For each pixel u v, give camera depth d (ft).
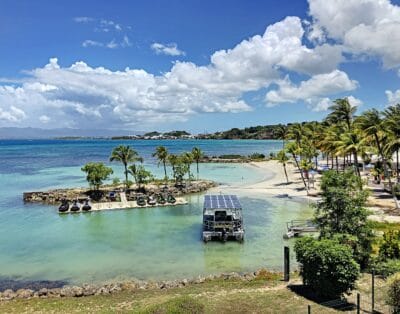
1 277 118.93
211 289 98.07
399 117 201.77
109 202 242.17
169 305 76.13
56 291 103.81
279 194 265.13
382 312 77.61
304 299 85.56
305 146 315.37
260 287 97.50
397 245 103.76
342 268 82.12
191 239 158.81
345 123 277.03
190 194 275.18
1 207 235.20
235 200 181.47
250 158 574.56
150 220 194.08
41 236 165.78
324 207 104.22
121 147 283.79
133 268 125.49
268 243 152.15
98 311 85.92
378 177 272.72
